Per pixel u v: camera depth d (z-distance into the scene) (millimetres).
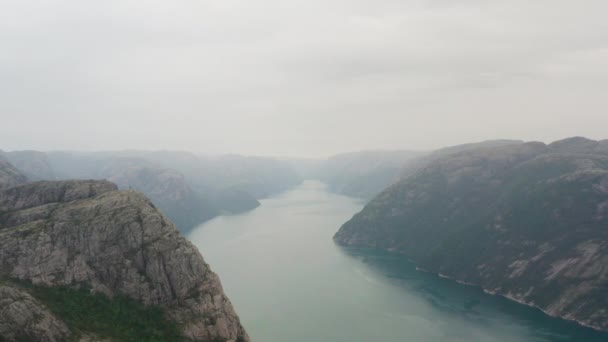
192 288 94062
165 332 83688
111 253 91000
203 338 87250
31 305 69875
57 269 84375
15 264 82062
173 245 96125
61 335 69188
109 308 82625
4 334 64375
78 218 93375
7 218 93500
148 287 89625
